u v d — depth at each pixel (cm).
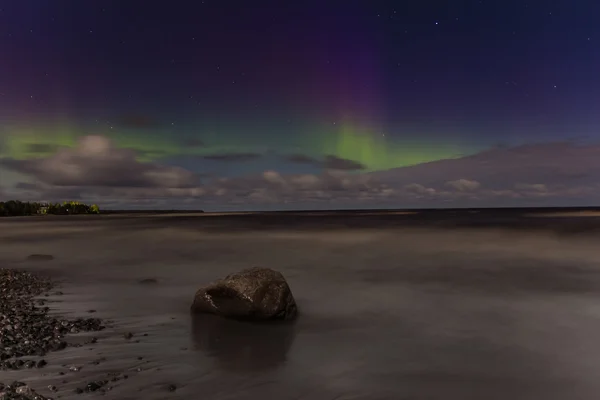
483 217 7019
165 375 521
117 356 587
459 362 583
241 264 1614
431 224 4534
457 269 1465
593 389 495
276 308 773
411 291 1088
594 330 738
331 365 567
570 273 1364
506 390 493
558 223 4372
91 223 5528
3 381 491
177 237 3017
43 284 1184
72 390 471
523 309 894
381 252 1991
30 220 6800
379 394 478
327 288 1132
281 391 480
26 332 689
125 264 1630
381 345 652
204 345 642
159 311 855
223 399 458
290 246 2306
